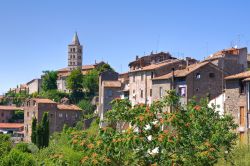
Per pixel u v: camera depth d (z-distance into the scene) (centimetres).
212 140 2197
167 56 9538
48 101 12119
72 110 12450
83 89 14775
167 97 1852
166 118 1700
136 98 7850
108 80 10700
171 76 6638
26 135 12138
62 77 16262
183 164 1716
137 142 1602
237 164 2950
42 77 16712
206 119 2361
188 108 2088
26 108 12344
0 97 17412
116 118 1844
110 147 1667
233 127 3341
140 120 1667
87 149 1728
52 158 2039
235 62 6969
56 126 12100
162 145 1594
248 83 4700
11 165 2783
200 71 6456
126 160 1708
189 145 1795
